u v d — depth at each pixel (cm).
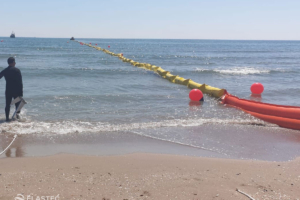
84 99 1010
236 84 1548
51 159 500
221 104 1011
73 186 398
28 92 1094
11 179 413
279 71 2150
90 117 793
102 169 462
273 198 380
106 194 377
